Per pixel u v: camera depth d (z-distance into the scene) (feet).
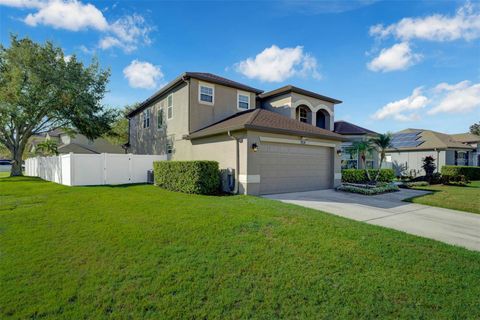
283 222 19.40
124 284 11.03
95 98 73.87
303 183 40.47
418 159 81.35
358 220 22.02
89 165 47.21
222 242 15.53
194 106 46.88
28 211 23.89
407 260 13.48
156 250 14.39
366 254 14.07
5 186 45.62
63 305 9.64
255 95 56.70
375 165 67.15
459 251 14.82
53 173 56.80
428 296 10.48
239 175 34.73
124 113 118.32
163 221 19.77
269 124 36.17
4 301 9.79
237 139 34.99
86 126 72.28
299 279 11.55
